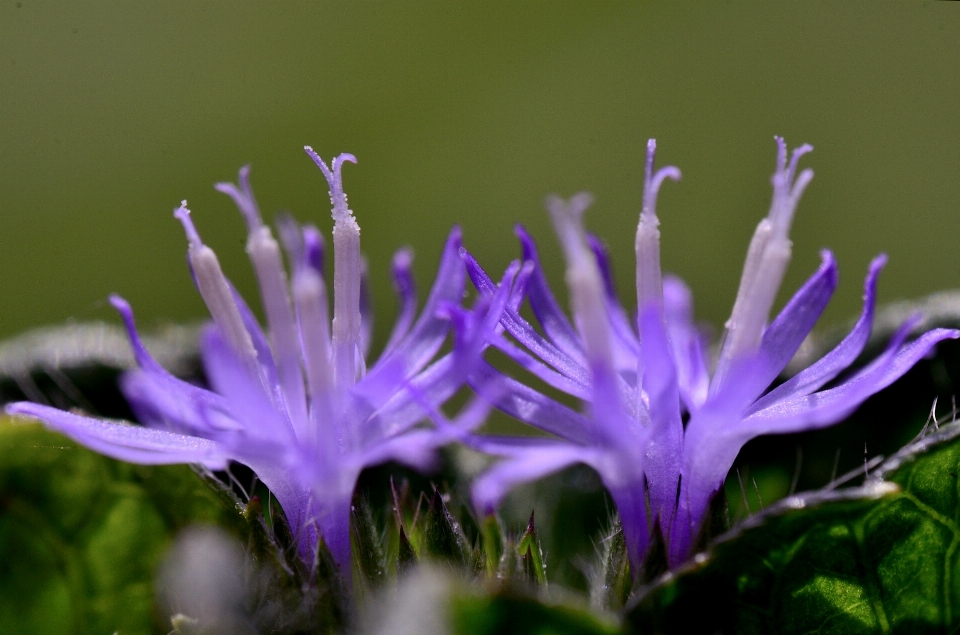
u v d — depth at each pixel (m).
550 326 0.05
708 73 0.10
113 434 0.05
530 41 0.10
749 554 0.05
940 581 0.05
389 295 0.09
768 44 0.10
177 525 0.05
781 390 0.05
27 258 0.09
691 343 0.05
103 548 0.05
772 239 0.05
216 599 0.05
